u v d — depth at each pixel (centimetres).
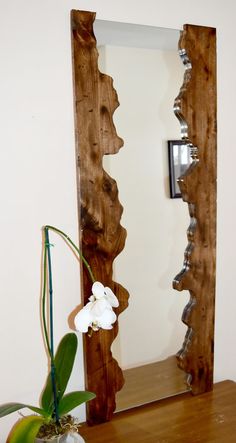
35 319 123
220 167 151
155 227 138
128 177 132
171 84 136
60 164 122
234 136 153
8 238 117
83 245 123
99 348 127
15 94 114
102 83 121
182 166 140
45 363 125
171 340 144
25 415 123
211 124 140
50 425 107
